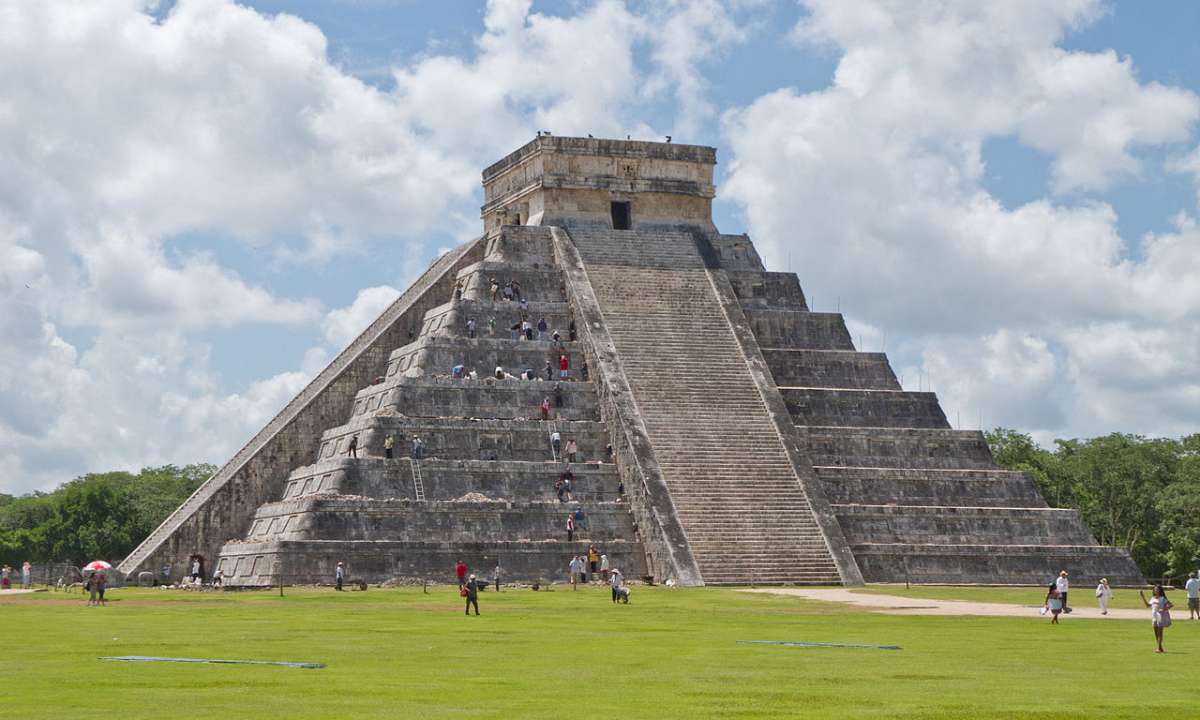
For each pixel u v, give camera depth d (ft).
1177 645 153.58
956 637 162.61
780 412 313.32
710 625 178.19
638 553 288.92
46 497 556.92
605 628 171.53
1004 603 229.25
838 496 311.27
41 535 460.96
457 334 327.67
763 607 213.87
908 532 307.17
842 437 323.16
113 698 104.12
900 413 338.95
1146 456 438.40
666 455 297.94
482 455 304.50
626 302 337.72
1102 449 440.04
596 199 362.94
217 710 98.48
